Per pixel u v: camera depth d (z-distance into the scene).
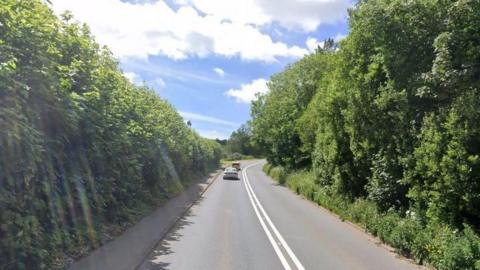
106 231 11.66
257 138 61.22
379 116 15.52
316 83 45.09
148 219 15.54
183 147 32.50
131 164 14.45
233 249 11.40
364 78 16.41
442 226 10.61
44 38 7.77
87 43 10.35
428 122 11.38
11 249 6.45
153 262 9.48
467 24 10.80
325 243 12.88
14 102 6.32
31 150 6.48
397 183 14.61
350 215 17.86
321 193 24.61
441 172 10.56
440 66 10.73
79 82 10.15
